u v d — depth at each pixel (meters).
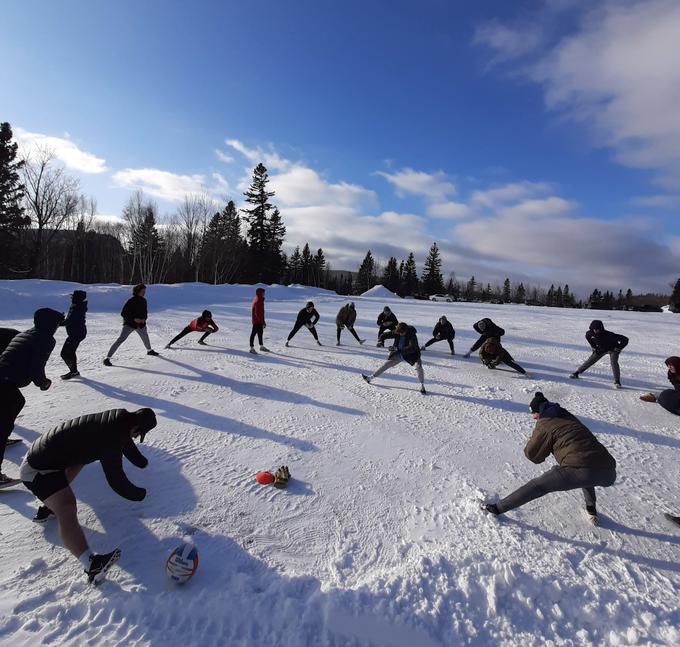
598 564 3.62
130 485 3.40
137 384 7.11
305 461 5.01
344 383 8.19
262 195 52.56
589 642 2.89
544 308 31.41
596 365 11.24
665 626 3.01
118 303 18.17
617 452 5.91
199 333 12.64
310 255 80.06
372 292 48.03
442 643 2.80
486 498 4.49
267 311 20.86
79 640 2.62
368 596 3.01
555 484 3.92
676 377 6.78
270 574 3.26
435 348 12.62
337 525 3.93
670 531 4.18
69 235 45.03
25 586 2.99
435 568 3.33
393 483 4.71
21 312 14.48
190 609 2.87
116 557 3.08
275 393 7.27
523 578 3.29
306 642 2.73
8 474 4.24
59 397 6.28
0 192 33.34
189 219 47.25
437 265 85.06
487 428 6.45
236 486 4.37
